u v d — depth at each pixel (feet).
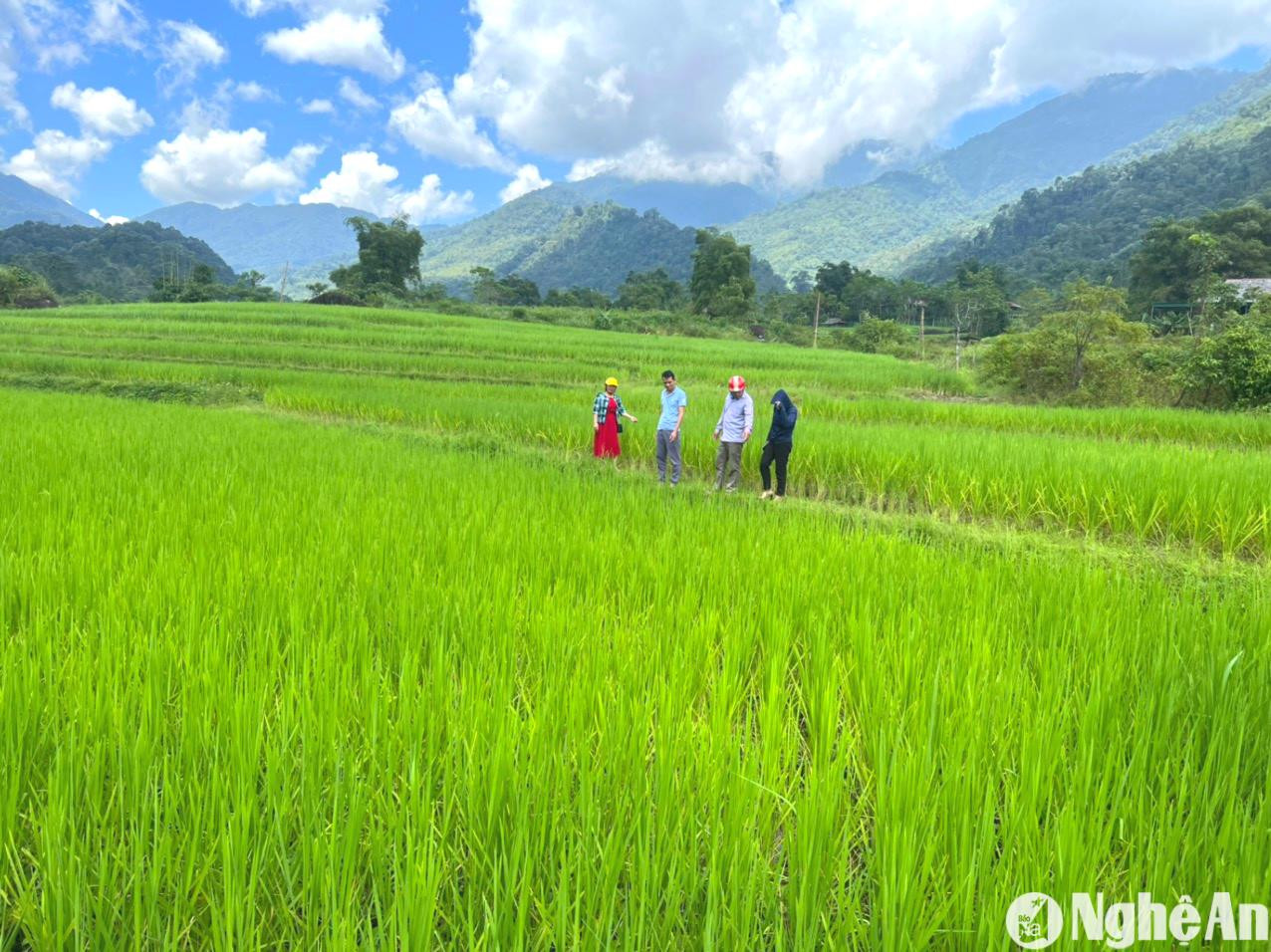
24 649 9.29
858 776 8.00
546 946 5.70
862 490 31.68
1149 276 224.94
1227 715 8.62
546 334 144.97
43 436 29.32
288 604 11.57
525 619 11.68
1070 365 71.82
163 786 6.97
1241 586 17.97
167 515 16.93
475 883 6.16
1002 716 8.59
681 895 6.01
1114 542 25.25
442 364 87.56
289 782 7.07
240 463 25.71
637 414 50.52
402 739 7.92
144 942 5.76
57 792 6.59
